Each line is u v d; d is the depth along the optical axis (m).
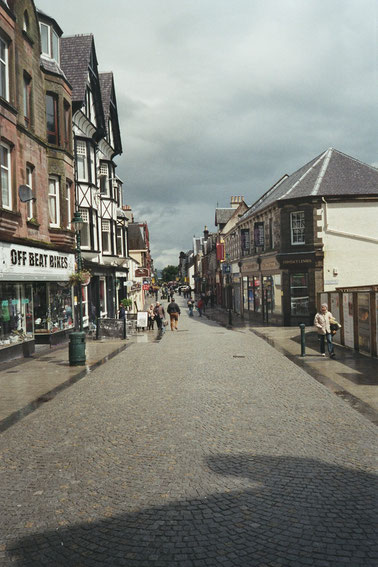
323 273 27.06
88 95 27.30
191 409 8.47
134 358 15.49
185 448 6.39
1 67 15.69
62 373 12.98
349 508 4.58
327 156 30.03
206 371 12.44
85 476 5.55
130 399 9.42
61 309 21.47
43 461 6.12
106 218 30.56
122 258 31.94
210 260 72.69
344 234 27.02
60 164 20.33
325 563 3.70
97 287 28.94
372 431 7.10
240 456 6.05
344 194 26.86
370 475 5.39
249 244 37.12
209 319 38.19
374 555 3.80
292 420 7.71
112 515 4.56
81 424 7.77
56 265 20.22
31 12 18.20
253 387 10.32
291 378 11.37
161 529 4.27
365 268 27.06
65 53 26.22
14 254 15.98
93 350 18.23
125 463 5.92
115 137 34.66
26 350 17.00
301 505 4.65
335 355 15.17
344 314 17.08
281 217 27.80
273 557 3.80
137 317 27.67
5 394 10.34
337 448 6.33
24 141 17.08
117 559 3.83
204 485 5.17
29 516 4.61
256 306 34.72
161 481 5.31
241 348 17.36
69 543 4.10
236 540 4.05
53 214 20.39
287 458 5.96
